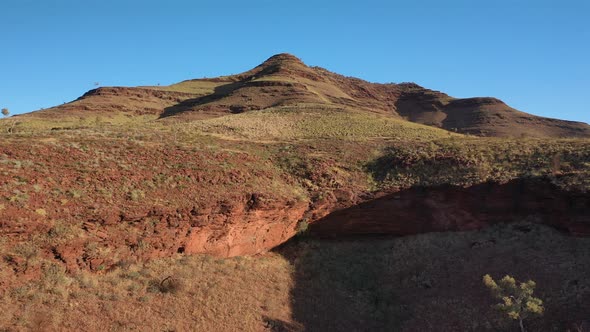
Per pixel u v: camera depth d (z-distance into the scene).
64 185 21.94
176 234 23.28
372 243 31.70
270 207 28.12
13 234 17.73
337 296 25.92
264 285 24.66
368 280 28.16
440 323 23.17
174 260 22.91
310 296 25.31
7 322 15.54
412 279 27.44
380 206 32.50
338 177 35.44
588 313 20.81
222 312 21.05
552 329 20.56
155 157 29.23
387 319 24.53
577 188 27.66
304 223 31.06
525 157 33.84
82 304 17.89
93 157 26.22
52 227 18.83
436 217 31.50
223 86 125.81
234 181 29.19
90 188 22.55
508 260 26.33
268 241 29.05
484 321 22.33
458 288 25.44
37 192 20.31
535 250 26.61
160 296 20.28
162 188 25.31
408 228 31.92
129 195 23.16
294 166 36.50
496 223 30.12
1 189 19.42
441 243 29.89
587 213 26.86
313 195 32.62
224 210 25.48
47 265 18.06
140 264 21.42
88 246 19.44
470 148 37.69
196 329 19.42
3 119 71.06
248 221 27.17
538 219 28.97
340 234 32.34
